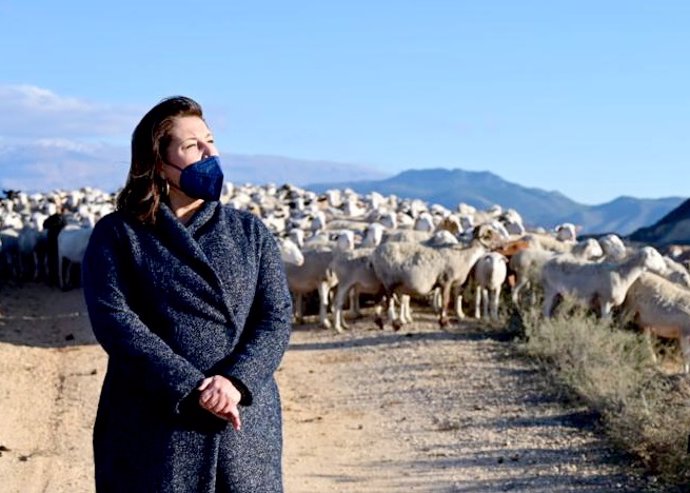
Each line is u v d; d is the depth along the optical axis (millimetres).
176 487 4426
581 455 11594
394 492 10438
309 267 22125
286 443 12719
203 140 4641
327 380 16844
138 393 4480
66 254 29016
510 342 19234
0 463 11609
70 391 15852
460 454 11898
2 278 30828
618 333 16688
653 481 10523
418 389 15672
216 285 4512
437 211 38438
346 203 40719
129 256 4543
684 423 11242
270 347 4523
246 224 4738
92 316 4484
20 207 44031
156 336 4422
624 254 22641
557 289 19047
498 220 33188
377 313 21406
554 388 14906
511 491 10359
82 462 11781
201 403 4312
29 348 19906
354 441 12797
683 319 17266
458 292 21938
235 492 4480
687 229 57031
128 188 4629
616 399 13102
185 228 4582
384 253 20891
